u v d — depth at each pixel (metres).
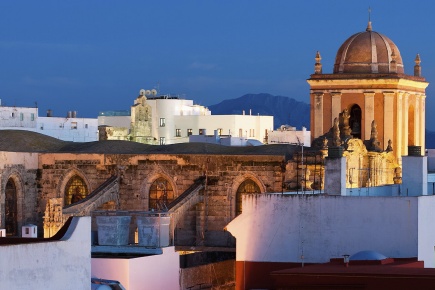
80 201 123.88
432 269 66.12
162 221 88.56
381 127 147.62
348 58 150.00
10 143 132.75
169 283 83.31
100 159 130.75
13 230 128.75
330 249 77.44
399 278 63.53
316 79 149.88
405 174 94.81
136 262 77.81
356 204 76.94
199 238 127.31
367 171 118.94
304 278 65.38
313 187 112.06
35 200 131.88
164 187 129.50
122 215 89.00
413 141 154.12
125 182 130.25
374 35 151.00
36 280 56.03
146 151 133.38
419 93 155.38
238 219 79.00
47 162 131.88
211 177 127.56
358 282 64.25
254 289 78.75
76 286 58.59
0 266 53.78
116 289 68.50
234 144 176.00
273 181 124.94
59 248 57.56
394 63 148.88
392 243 76.50
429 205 78.44
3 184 125.19
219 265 92.94
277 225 78.38
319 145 122.75
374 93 147.62
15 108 199.50
